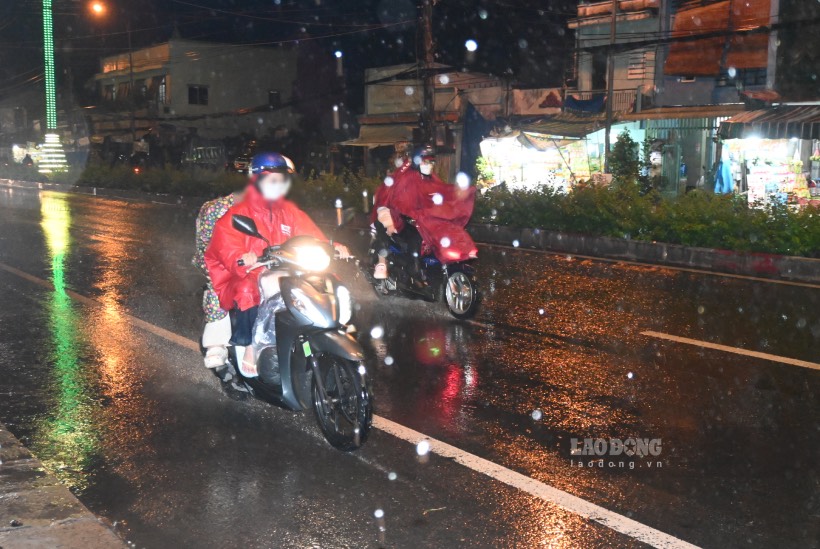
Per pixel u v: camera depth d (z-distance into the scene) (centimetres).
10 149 6050
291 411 581
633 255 1495
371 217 948
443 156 3262
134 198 3145
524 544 385
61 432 540
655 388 641
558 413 581
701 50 2444
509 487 452
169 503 433
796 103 2055
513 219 1780
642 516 416
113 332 823
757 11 2309
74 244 1539
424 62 2414
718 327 860
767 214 1401
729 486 454
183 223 1984
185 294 1028
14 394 621
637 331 838
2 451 484
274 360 530
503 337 809
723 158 2261
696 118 2392
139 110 4962
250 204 534
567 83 3022
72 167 4197
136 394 622
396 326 856
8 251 1432
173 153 4722
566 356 737
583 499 436
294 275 507
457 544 386
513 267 1313
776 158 2148
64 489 427
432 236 873
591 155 2675
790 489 450
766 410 588
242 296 523
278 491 447
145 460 492
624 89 2761
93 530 380
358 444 489
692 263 1395
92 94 5525
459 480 461
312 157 4394
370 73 3775
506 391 632
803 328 859
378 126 3700
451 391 632
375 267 932
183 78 4778
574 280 1175
